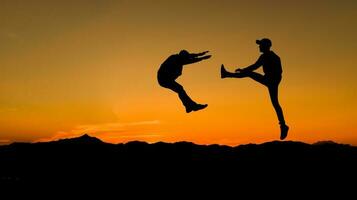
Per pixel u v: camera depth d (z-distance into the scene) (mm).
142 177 10242
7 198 8734
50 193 9117
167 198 8703
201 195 8891
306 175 9961
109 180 10102
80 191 9312
